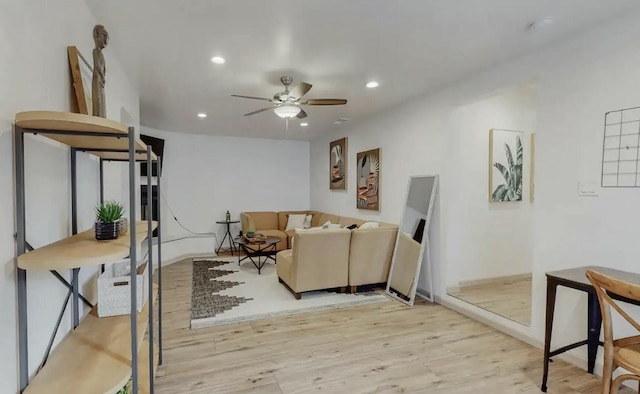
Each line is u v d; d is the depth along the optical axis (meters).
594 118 2.33
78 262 1.14
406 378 2.27
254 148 7.36
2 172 1.11
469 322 3.25
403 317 3.37
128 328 1.66
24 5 1.27
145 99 4.17
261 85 3.63
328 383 2.21
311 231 3.84
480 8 2.11
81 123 1.12
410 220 4.06
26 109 1.28
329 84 3.61
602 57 2.28
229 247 7.09
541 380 2.26
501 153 4.32
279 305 3.67
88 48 2.08
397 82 3.54
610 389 1.66
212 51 2.76
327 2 2.04
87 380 1.22
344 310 3.55
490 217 4.32
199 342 2.78
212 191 6.98
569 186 2.49
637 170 2.11
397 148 4.53
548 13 2.16
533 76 2.76
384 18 2.23
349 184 5.85
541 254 2.70
